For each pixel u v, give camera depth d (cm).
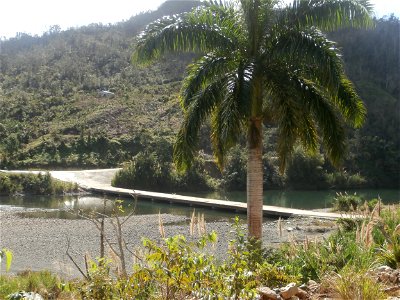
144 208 2973
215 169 4688
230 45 1112
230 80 1017
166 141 4691
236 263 362
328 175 4656
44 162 5238
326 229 1941
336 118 1092
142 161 4334
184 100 1118
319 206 3300
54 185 3888
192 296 347
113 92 7444
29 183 3884
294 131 1044
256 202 1084
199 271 333
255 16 1088
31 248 1788
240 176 4462
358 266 573
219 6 1151
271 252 686
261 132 1092
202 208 2958
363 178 4888
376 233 765
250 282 359
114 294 362
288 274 532
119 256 522
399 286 484
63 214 2722
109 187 3978
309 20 1084
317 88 1095
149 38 1109
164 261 339
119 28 11750
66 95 7388
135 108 6494
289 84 1055
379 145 5256
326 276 523
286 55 1042
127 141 5722
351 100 1073
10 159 5178
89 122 6159
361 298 438
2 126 5838
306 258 630
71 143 5622
